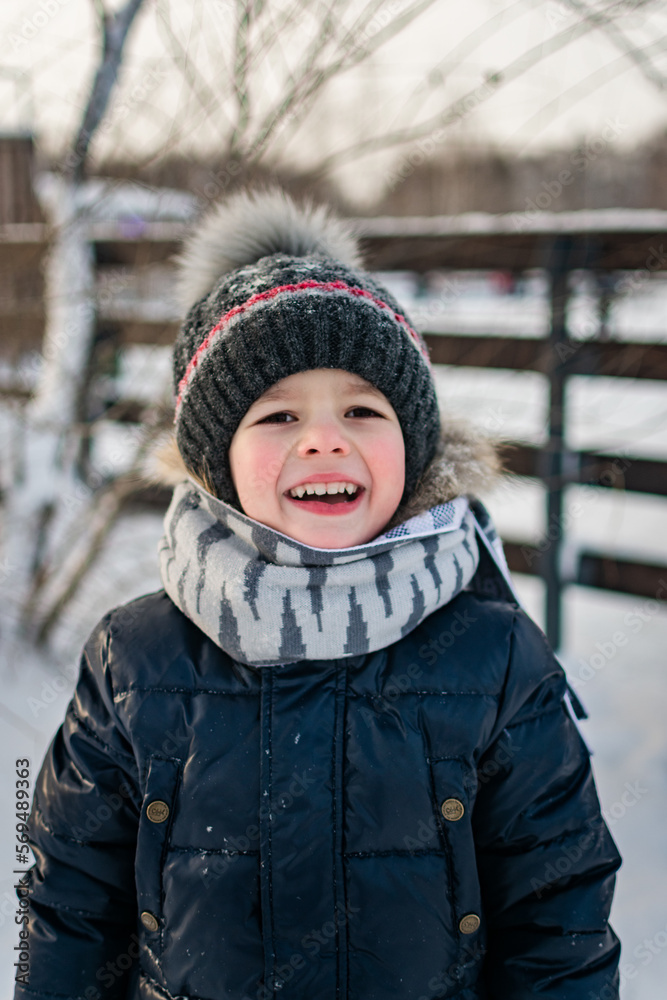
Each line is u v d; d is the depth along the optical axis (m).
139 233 2.32
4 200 2.57
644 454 2.65
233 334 0.95
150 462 1.27
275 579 0.90
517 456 2.67
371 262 2.67
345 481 0.94
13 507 2.62
